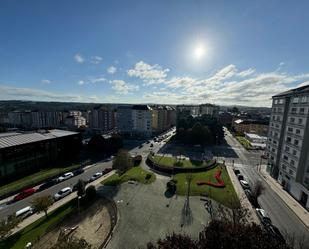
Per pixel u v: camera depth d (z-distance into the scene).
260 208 43.50
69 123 168.00
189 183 52.50
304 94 47.69
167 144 115.88
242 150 103.50
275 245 18.12
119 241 31.61
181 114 188.75
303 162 47.78
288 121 54.28
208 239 19.41
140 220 37.47
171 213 40.03
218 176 60.72
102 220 38.25
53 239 32.91
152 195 48.25
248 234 18.78
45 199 38.00
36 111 180.00
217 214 39.28
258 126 152.38
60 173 64.31
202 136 107.75
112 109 174.75
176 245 19.14
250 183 58.94
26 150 67.25
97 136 90.81
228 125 193.25
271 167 66.00
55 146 77.88
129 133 146.62
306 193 45.47
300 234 35.16
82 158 85.06
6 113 198.12
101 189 51.88
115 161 60.56
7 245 31.16
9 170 62.44
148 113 139.62
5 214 41.38
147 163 78.06
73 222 37.59
